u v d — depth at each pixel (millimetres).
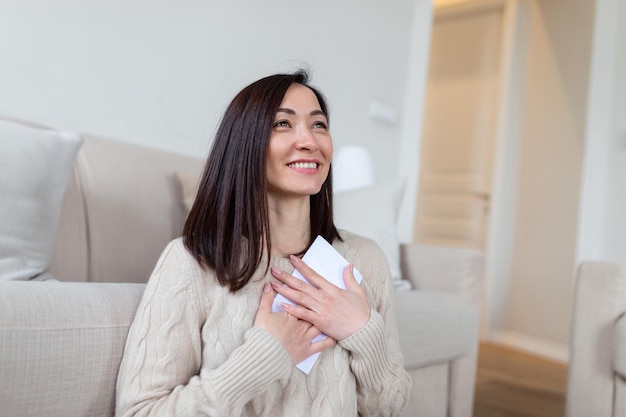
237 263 893
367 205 1980
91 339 789
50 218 1237
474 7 4336
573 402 1765
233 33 2340
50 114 1783
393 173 3318
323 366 927
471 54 4375
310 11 2697
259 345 814
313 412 892
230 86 2350
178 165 1834
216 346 858
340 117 2906
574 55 3848
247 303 897
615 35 3445
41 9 1742
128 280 1565
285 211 1007
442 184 4445
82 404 782
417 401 1682
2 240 1116
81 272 1471
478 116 4293
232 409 788
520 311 4066
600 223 3451
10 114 1689
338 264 1018
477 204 4227
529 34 4203
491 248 4121
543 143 4027
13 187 1142
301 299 919
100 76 1903
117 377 820
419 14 3414
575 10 3863
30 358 714
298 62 2648
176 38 2127
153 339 813
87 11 1854
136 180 1658
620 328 1600
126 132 1991
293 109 959
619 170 3377
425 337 1608
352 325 930
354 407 950
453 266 1936
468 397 1889
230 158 932
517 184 4188
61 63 1801
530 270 4027
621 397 1649
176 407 765
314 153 959
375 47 3125
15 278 1106
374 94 3135
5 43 1671
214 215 922
